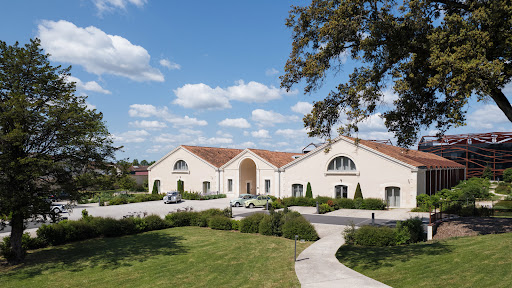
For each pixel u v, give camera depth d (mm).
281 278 12570
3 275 14211
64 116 15922
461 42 14258
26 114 15250
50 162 15234
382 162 34844
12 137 14688
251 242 19781
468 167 83750
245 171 48750
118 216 31422
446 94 14539
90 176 17500
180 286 12367
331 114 16141
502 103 15781
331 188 38375
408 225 19000
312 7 15602
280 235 21859
